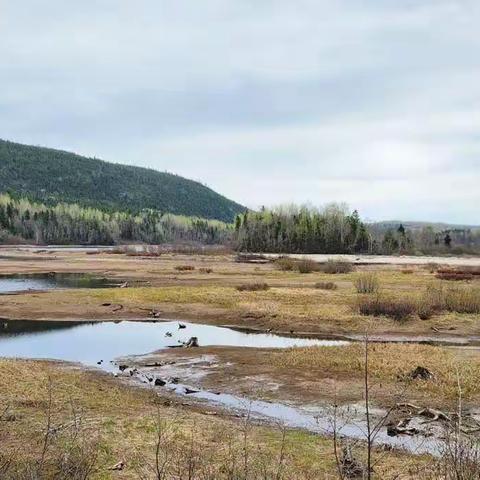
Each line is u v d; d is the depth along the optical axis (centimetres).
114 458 1092
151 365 2248
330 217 13700
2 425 1261
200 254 11538
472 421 1464
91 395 1647
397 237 13888
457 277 5478
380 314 3359
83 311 3647
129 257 9975
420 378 1867
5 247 15175
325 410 1622
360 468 1067
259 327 3244
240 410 1641
